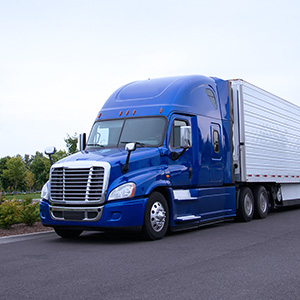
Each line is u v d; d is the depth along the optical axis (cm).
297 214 1568
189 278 553
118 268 619
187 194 1020
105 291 494
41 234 1050
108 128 1038
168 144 976
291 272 588
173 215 959
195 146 1065
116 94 1118
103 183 848
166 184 938
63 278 561
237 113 1282
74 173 878
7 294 487
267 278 554
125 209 847
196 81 1123
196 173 1055
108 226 843
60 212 895
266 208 1423
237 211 1293
